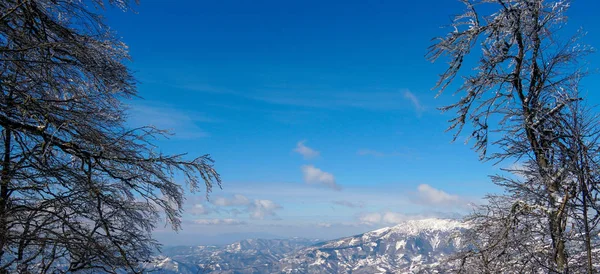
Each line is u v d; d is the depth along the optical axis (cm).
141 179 642
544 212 691
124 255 610
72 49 570
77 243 562
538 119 726
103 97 618
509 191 698
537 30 736
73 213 588
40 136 607
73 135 575
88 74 626
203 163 671
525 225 718
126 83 643
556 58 739
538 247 695
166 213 686
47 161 588
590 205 603
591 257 631
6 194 593
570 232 641
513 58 780
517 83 777
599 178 607
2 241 540
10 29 552
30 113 540
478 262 774
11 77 555
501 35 767
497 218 751
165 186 648
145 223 698
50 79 564
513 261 723
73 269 609
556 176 652
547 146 723
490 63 773
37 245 590
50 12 649
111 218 660
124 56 680
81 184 580
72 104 570
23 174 565
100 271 639
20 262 580
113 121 628
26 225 564
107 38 667
